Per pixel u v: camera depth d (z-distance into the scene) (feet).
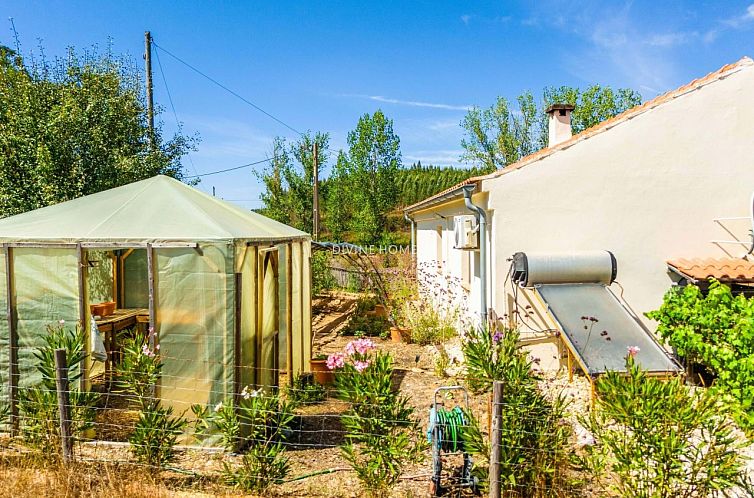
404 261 70.44
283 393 26.25
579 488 16.17
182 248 20.16
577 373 28.96
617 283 30.81
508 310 30.55
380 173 125.08
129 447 19.25
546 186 30.53
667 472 13.48
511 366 16.90
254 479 16.52
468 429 15.87
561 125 44.93
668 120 30.58
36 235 20.93
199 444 19.98
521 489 15.21
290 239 28.32
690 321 24.81
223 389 20.07
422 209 53.72
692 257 30.89
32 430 18.21
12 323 21.01
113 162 42.16
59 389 17.38
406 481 17.54
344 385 16.83
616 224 30.76
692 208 30.81
